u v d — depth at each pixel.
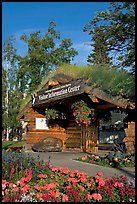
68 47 31.31
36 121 15.23
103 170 7.95
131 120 10.20
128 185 5.21
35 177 5.86
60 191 5.17
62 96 12.47
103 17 13.51
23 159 7.01
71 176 5.66
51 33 30.97
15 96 30.22
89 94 11.03
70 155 11.92
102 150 13.88
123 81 10.21
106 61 13.45
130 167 8.48
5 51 31.23
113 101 10.14
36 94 14.32
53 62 30.44
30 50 30.62
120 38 12.70
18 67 30.64
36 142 15.03
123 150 10.77
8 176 5.64
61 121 15.74
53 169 6.29
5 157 6.68
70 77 12.16
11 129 32.66
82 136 14.52
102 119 12.93
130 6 12.09
